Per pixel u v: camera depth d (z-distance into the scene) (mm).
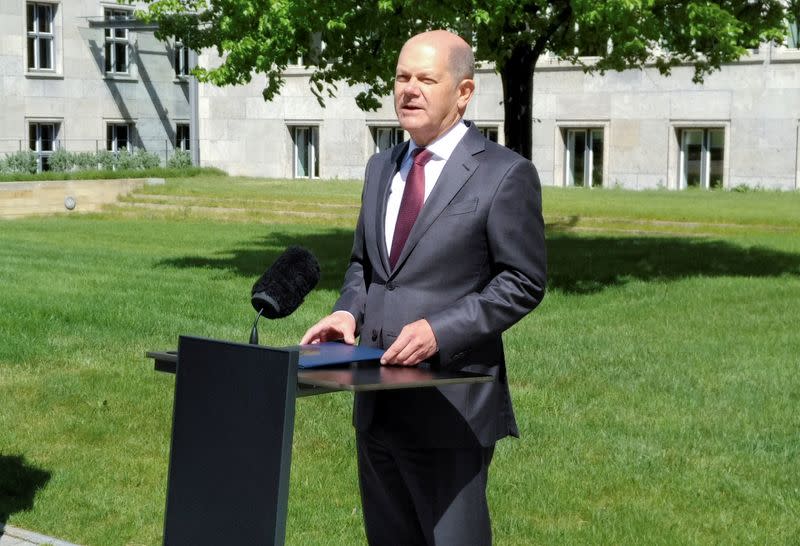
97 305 11383
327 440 6555
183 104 38656
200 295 12398
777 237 19297
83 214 25891
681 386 7875
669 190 29016
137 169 35438
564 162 32188
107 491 5598
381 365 2932
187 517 2766
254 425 2645
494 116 32812
